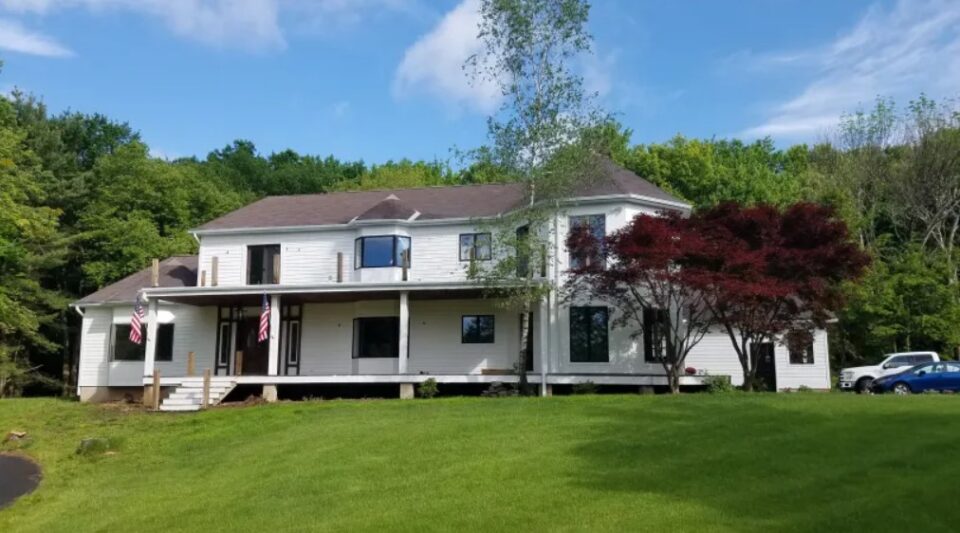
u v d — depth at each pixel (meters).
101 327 32.28
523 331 25.86
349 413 20.77
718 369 31.06
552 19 24.97
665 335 25.52
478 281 26.09
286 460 15.38
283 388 28.47
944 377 28.22
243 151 76.88
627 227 24.28
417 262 30.58
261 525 11.08
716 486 11.46
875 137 46.66
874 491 10.78
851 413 16.70
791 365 31.84
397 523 10.46
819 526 9.38
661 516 10.09
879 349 37.94
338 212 32.59
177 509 12.65
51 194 43.53
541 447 14.63
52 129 47.88
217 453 17.55
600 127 25.30
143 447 19.33
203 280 31.81
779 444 13.84
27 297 38.19
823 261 22.50
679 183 50.16
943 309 35.03
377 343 30.16
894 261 38.25
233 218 33.16
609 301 26.47
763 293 21.22
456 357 29.42
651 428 15.90
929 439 13.72
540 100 25.09
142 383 31.34
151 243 43.00
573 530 9.68
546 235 26.34
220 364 31.25
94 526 12.29
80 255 43.66
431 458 14.34
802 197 45.66
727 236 23.31
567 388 27.05
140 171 46.12
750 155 56.81
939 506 9.95
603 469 12.76
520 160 25.28
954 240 45.72
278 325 27.94
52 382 42.16
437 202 32.66
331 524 10.70
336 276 30.95
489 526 10.06
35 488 16.44
